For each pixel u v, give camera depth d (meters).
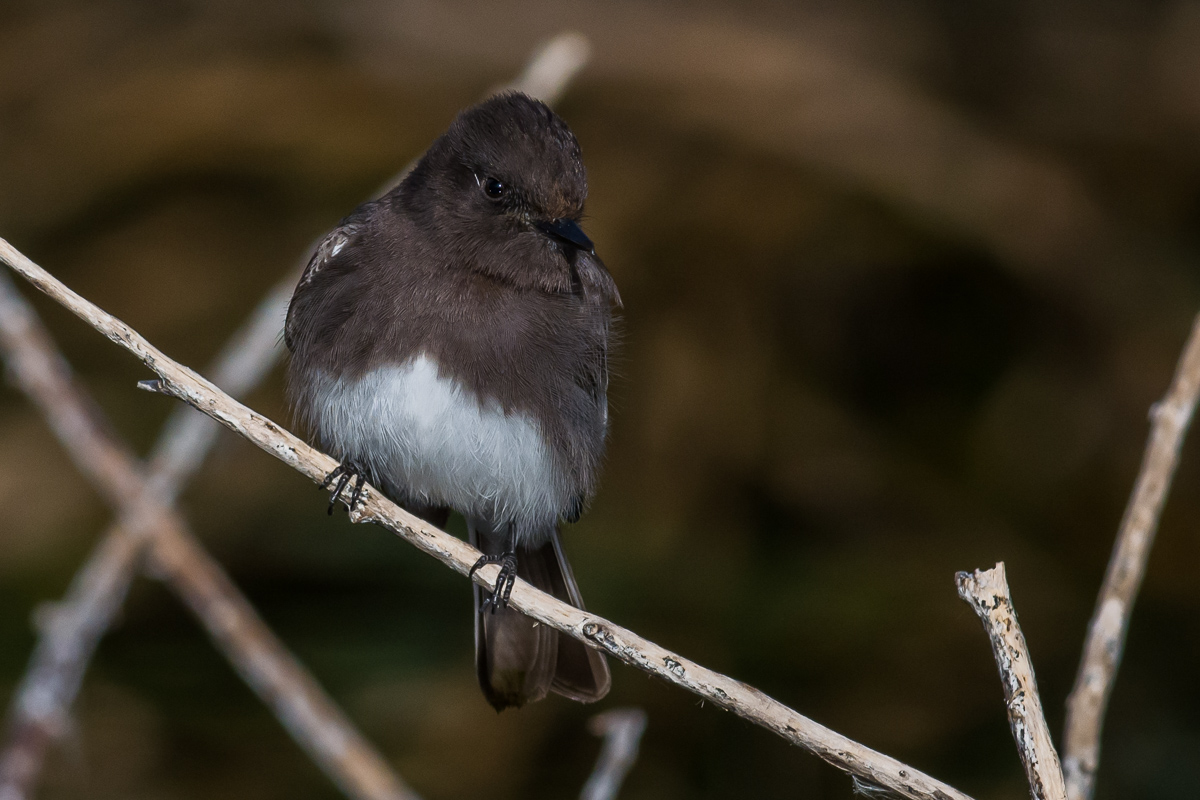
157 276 12.16
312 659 10.55
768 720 5.44
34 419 11.54
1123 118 14.10
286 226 12.34
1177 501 12.05
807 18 13.99
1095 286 12.82
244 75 12.82
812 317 12.59
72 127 12.70
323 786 10.40
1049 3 14.88
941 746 10.52
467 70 13.10
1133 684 11.17
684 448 11.59
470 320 7.62
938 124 12.98
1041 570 11.58
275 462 11.23
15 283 12.07
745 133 12.62
